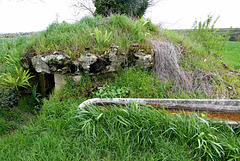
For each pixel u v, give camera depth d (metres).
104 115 2.10
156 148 1.78
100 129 2.01
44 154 1.75
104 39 3.27
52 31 3.98
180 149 1.74
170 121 1.98
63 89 3.18
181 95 2.71
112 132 1.93
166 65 3.19
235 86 3.00
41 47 3.38
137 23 3.62
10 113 3.23
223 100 2.20
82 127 1.99
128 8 5.69
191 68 3.29
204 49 4.11
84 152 1.81
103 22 4.21
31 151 1.83
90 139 1.92
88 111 2.25
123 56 3.17
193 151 1.76
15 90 3.52
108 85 3.02
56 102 2.83
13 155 1.87
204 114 2.16
